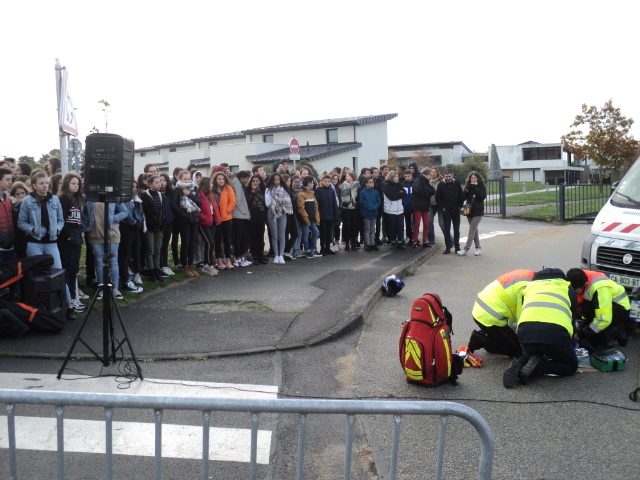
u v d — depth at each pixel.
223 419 5.05
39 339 6.75
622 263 7.02
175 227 10.13
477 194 13.76
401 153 67.12
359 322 8.00
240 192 11.27
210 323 7.54
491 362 6.61
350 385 5.89
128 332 7.10
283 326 7.50
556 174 72.06
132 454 4.39
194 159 48.59
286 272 10.89
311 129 45.47
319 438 4.80
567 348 5.91
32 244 7.27
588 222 21.67
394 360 6.68
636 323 6.89
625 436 4.81
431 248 14.34
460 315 8.57
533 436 4.81
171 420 4.98
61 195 7.80
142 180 9.41
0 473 4.06
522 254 13.96
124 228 8.64
